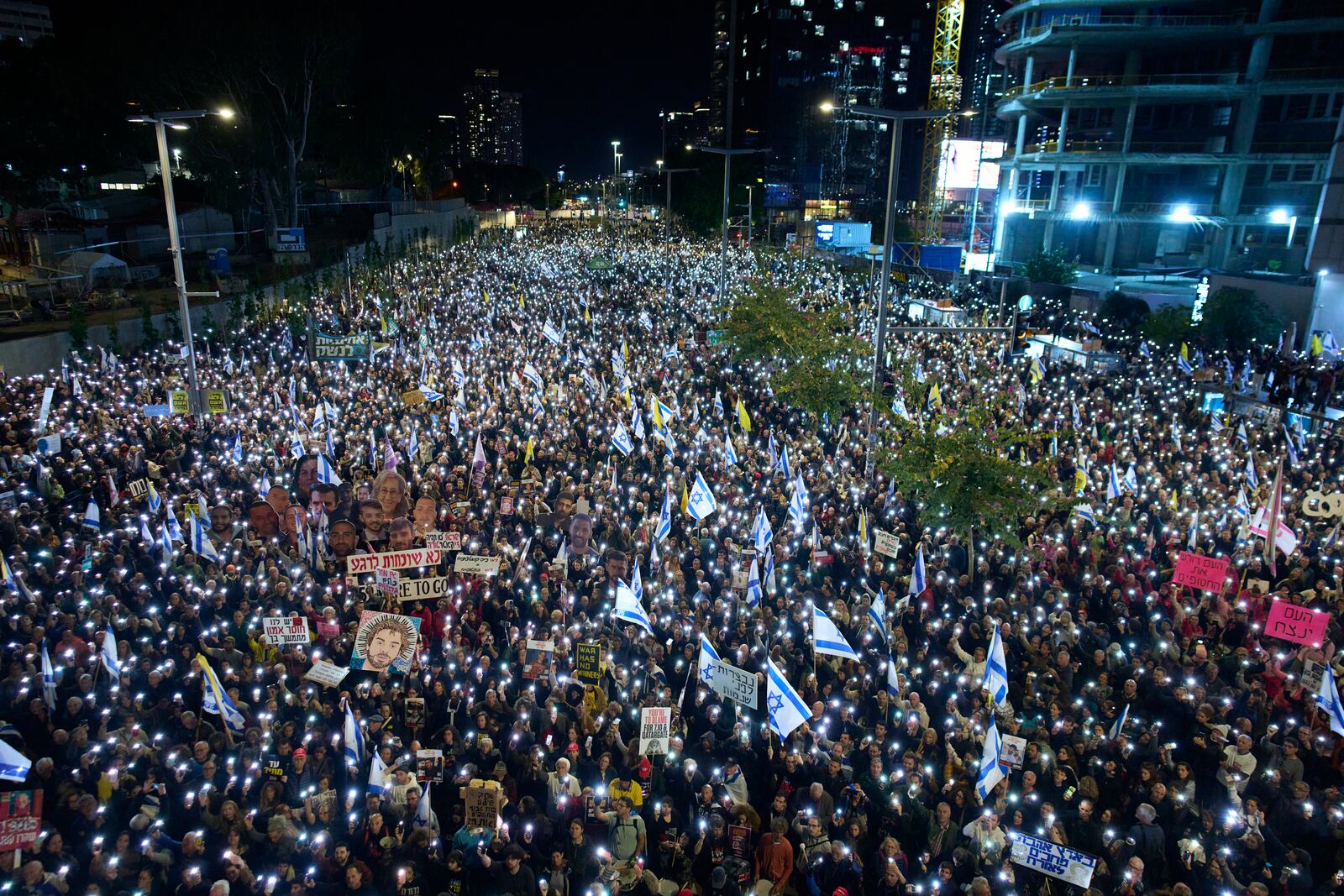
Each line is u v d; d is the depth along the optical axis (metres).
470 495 19.34
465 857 9.54
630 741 11.14
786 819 10.02
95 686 12.09
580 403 25.45
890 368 30.61
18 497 17.95
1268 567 15.84
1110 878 9.48
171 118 21.47
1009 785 10.70
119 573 14.49
